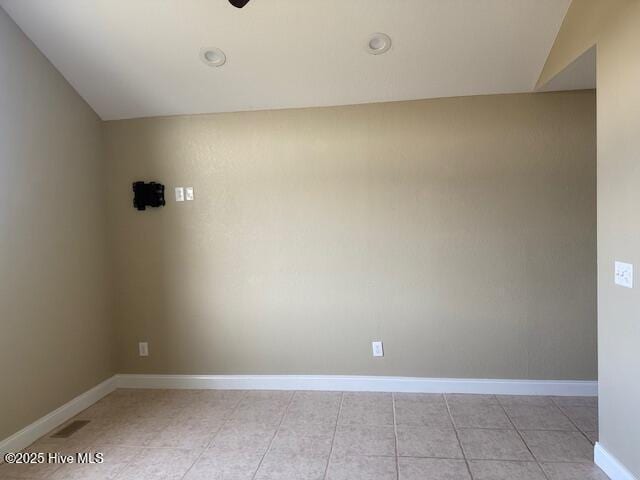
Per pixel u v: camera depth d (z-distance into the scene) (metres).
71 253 2.91
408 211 3.02
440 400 2.93
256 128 3.15
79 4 2.36
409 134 3.00
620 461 1.93
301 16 2.37
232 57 2.67
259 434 2.54
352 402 2.94
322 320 3.14
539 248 2.91
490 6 2.27
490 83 2.82
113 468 2.22
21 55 2.52
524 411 2.73
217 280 3.23
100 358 3.18
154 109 3.17
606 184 1.96
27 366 2.51
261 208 3.16
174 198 3.24
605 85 1.94
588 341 2.90
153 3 2.33
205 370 3.29
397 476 2.09
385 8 2.30
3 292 2.36
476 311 2.99
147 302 3.31
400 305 3.06
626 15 1.77
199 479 2.10
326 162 3.09
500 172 2.93
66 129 2.89
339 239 3.10
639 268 1.74
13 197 2.45
